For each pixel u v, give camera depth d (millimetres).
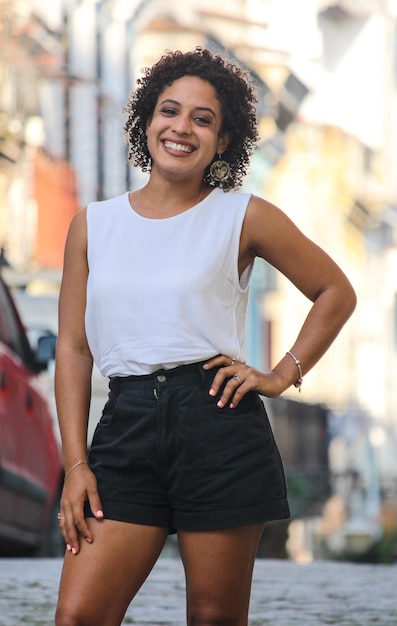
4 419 9641
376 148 39125
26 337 10867
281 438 28562
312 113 34000
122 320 4438
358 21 39188
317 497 27391
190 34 26922
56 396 4594
